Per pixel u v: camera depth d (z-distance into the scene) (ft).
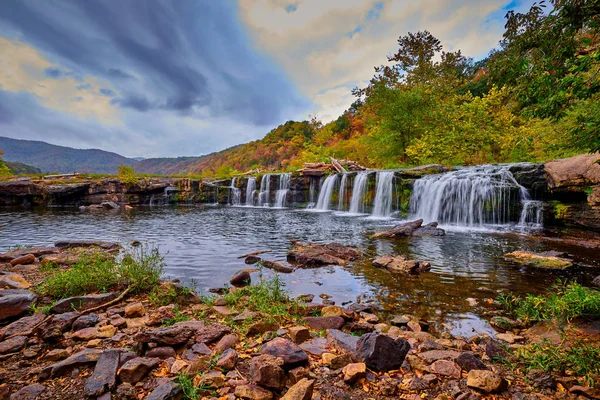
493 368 9.73
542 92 12.93
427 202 57.21
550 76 12.38
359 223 52.03
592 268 23.67
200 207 87.71
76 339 11.32
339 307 15.01
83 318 12.61
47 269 21.22
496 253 29.19
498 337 12.81
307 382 7.89
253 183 98.22
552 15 11.78
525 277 21.80
